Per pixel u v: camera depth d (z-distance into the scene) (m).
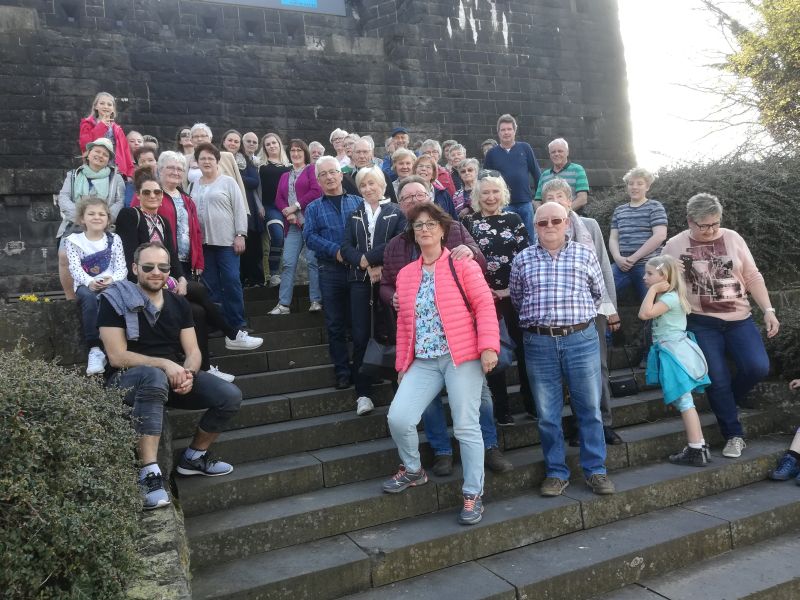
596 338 4.13
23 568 2.46
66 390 3.04
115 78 10.81
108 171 5.76
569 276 4.09
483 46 13.52
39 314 4.57
